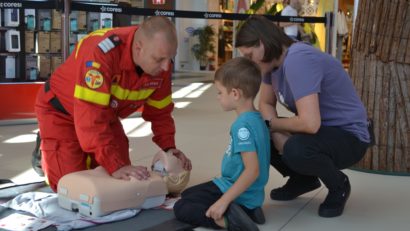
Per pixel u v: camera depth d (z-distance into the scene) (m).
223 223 2.14
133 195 2.31
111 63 2.28
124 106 2.51
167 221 2.25
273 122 2.43
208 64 13.11
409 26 3.21
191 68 13.27
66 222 2.18
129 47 2.29
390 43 3.25
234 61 2.18
